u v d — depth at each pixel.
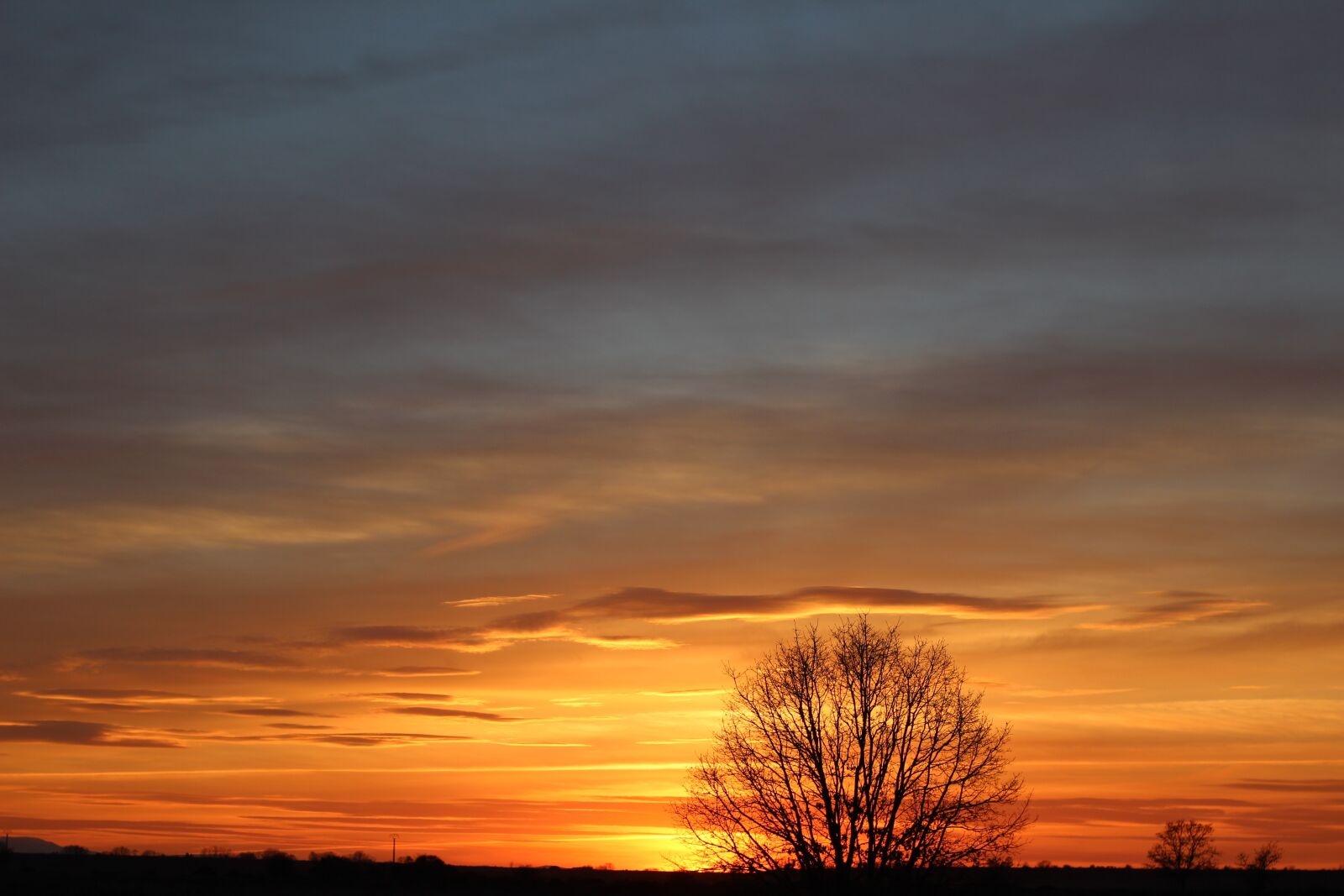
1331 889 147.88
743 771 51.12
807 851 48.88
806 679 51.28
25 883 109.12
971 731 50.25
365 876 132.12
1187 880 146.75
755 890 49.41
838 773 49.91
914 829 48.66
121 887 107.94
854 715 50.62
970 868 48.25
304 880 126.50
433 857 136.75
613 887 127.81
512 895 116.69
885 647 51.50
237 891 109.75
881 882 48.09
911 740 50.34
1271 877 148.00
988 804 49.19
